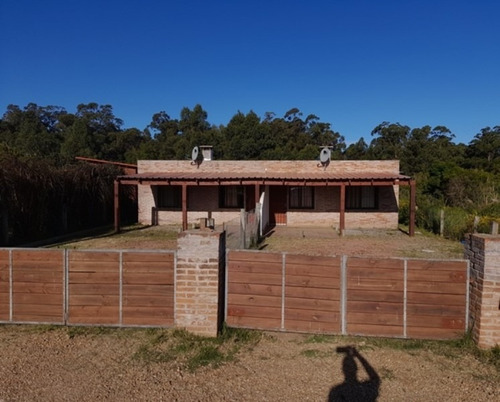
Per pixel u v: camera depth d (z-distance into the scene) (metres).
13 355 4.73
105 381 4.10
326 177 16.12
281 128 63.50
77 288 5.64
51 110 84.25
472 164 46.03
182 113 72.19
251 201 19.05
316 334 5.41
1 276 5.74
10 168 12.44
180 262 5.30
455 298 5.19
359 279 5.33
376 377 4.23
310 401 3.74
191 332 5.30
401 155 51.97
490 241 4.84
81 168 17.20
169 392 3.88
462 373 4.34
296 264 5.44
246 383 4.07
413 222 15.30
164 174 17.94
